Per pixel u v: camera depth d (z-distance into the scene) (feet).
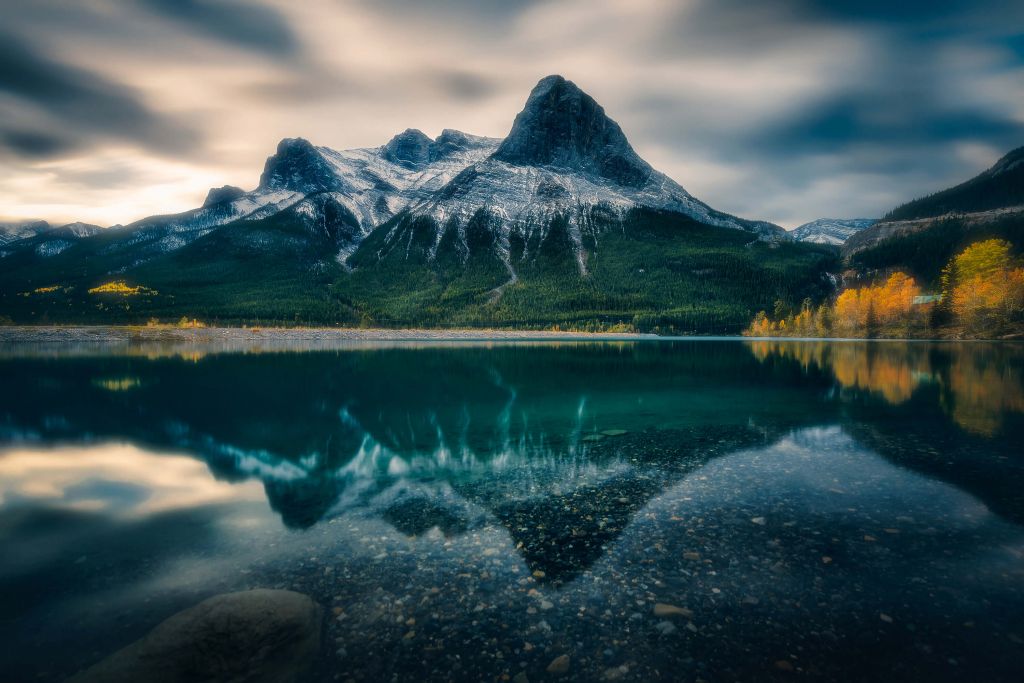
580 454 56.24
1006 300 300.81
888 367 147.74
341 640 21.71
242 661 19.85
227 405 94.79
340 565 29.19
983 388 99.40
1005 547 29.89
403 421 78.13
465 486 45.11
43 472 50.42
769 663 20.01
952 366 144.66
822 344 329.11
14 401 99.76
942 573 26.89
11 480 47.39
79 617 23.77
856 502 38.09
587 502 40.01
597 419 77.92
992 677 18.69
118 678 18.57
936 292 414.00
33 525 35.78
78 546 32.04
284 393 111.96
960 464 47.78
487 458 55.36
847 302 451.12
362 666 20.02
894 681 18.66
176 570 28.60
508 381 132.87
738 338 527.81
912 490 40.47
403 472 50.19
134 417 81.97
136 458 56.18
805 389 107.45
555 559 29.73
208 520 36.91
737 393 104.06
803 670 19.51
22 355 246.27
